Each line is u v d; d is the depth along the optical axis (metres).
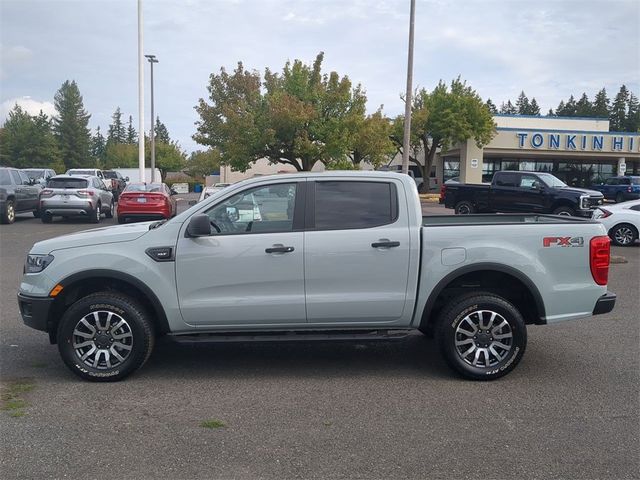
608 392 5.44
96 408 5.02
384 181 5.83
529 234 5.71
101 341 5.63
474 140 44.06
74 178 21.84
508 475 3.89
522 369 6.10
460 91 44.78
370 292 5.67
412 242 5.66
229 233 5.69
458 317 5.66
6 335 7.29
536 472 3.94
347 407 5.06
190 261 5.59
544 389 5.51
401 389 5.50
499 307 5.64
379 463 4.05
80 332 5.62
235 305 5.62
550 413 4.93
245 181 5.87
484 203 23.84
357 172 5.89
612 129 106.75
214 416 4.86
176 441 4.39
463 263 5.65
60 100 82.38
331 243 5.62
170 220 5.73
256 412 4.94
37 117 75.94
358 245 5.63
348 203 5.78
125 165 85.88
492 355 5.70
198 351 6.75
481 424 4.70
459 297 5.74
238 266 5.61
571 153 45.12
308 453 4.20
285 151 30.91
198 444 4.34
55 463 4.04
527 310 6.06
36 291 5.66
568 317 5.78
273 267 5.61
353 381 5.73
